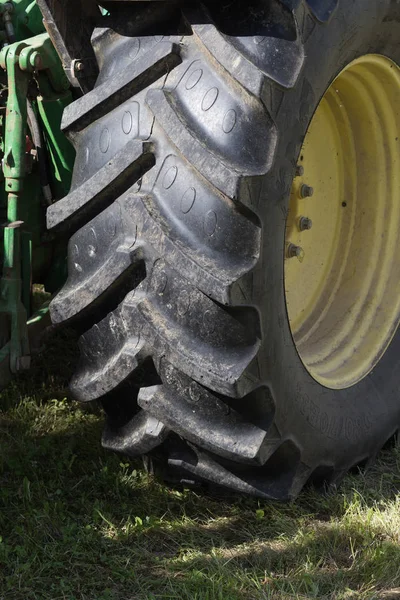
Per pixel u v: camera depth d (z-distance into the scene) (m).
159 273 2.68
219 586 2.63
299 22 2.65
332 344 3.50
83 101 2.75
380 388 3.50
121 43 2.79
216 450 2.82
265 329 2.75
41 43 3.05
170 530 3.00
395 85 3.30
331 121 3.40
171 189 2.65
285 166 2.71
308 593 2.67
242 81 2.58
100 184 2.69
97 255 2.76
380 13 2.98
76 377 2.95
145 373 2.83
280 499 3.00
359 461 3.38
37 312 3.30
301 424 3.02
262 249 2.66
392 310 3.58
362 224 3.60
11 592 2.68
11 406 3.80
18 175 3.00
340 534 2.96
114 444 3.05
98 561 2.84
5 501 3.11
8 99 2.99
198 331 2.70
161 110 2.63
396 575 2.76
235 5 2.68
